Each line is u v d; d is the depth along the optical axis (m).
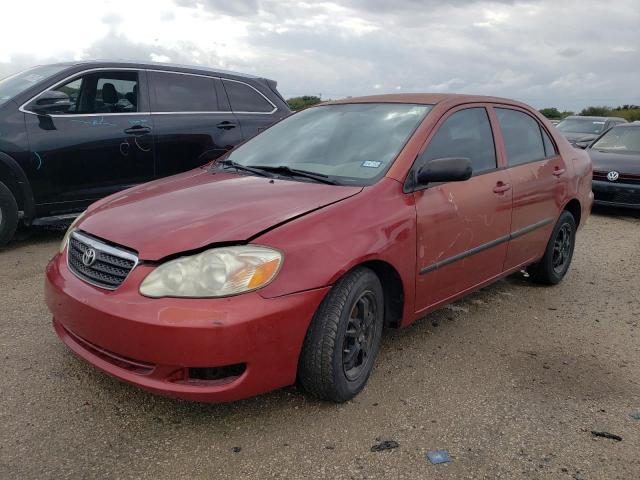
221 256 2.56
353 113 4.01
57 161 5.64
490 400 3.12
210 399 2.56
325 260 2.74
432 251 3.40
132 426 2.75
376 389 3.18
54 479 2.36
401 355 3.63
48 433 2.66
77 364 3.29
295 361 2.71
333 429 2.78
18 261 5.26
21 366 3.25
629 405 3.13
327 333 2.77
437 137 3.62
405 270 3.20
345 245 2.84
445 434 2.78
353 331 2.96
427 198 3.37
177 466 2.47
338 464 2.52
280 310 2.57
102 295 2.66
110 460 2.49
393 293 3.29
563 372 3.50
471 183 3.76
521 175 4.29
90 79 5.94
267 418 2.85
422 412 2.96
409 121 3.69
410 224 3.20
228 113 6.94
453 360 3.60
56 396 2.96
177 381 2.56
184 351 2.46
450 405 3.05
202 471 2.45
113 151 6.00
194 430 2.73
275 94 7.54
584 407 3.09
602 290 5.18
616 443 2.76
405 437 2.74
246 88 7.21
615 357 3.76
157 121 6.30
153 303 2.52
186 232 2.69
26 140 5.45
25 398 2.93
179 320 2.46
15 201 5.54
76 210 5.91
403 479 2.44
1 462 2.44
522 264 4.55
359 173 3.37
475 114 4.07
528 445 2.72
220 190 3.26
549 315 4.48
